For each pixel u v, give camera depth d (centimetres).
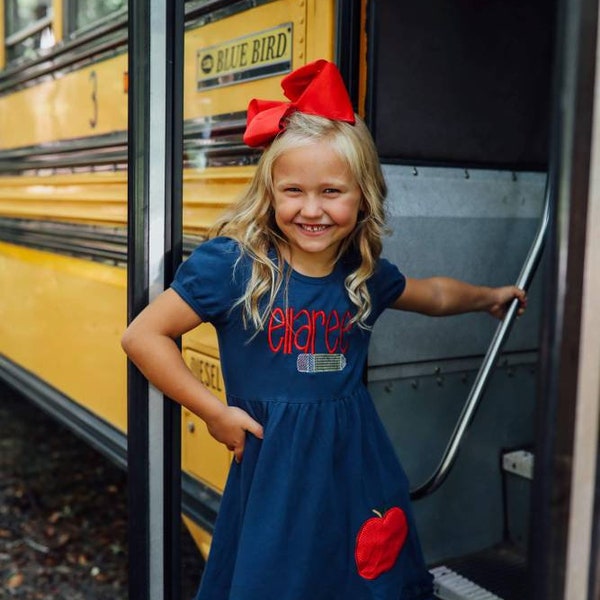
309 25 208
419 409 236
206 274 165
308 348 170
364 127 171
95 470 431
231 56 230
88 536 357
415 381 235
